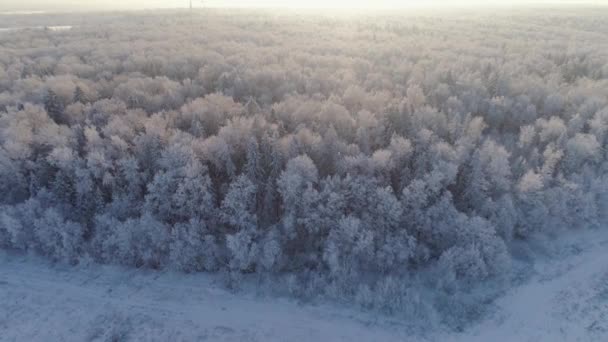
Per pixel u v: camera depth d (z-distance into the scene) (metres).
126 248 33.00
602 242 37.16
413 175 37.22
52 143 39.72
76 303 30.77
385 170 37.53
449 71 63.56
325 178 37.56
